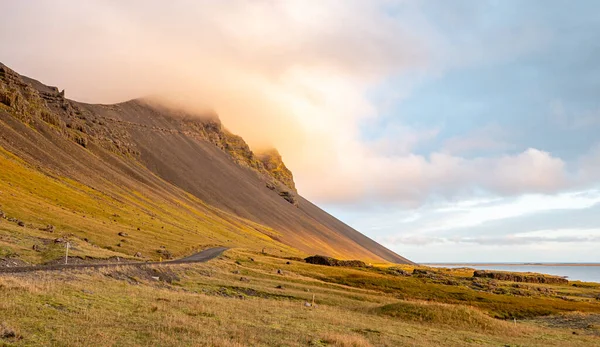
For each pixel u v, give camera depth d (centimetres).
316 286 8494
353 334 3666
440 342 3969
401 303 6200
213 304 4209
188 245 12950
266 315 4066
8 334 2069
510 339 4703
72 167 19650
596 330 6397
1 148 15900
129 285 4506
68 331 2297
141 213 17162
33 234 7225
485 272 19525
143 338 2427
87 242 8525
